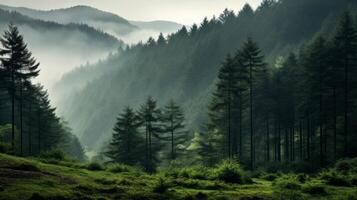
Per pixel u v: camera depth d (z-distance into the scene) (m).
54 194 18.39
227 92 60.31
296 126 68.62
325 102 56.50
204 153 70.38
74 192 19.33
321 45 54.56
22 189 18.53
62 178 22.36
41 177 21.66
